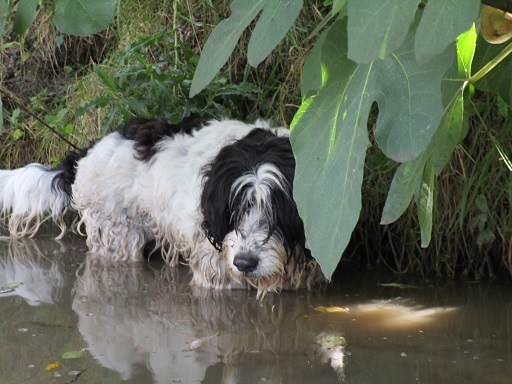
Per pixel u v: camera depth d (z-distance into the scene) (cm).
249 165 546
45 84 962
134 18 857
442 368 404
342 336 465
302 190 231
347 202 213
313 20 730
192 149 616
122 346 445
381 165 636
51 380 388
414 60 219
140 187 663
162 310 528
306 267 583
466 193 593
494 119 606
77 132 843
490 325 489
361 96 224
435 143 248
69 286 594
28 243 760
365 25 189
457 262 640
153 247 712
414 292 579
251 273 541
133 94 755
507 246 612
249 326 489
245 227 542
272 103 733
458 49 241
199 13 819
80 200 715
